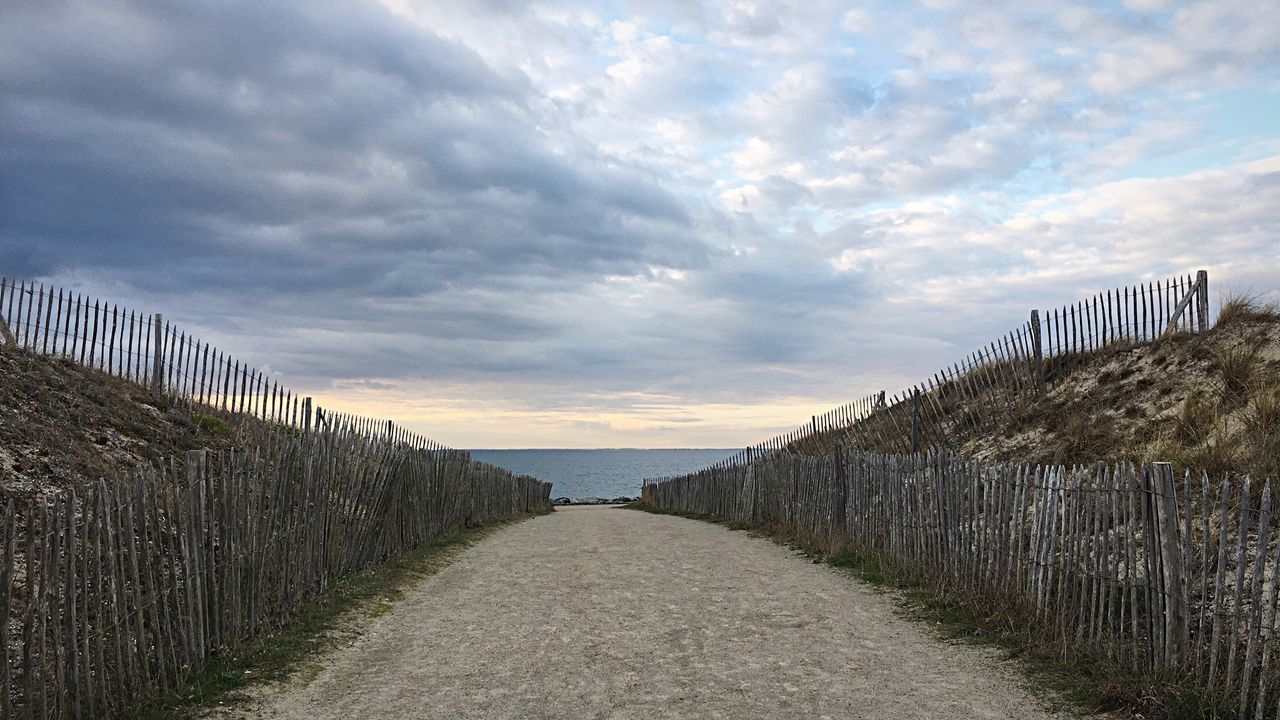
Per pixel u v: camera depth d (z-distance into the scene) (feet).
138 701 18.57
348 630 27.58
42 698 15.61
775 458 61.98
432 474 55.31
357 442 38.14
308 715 19.31
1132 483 20.77
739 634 27.14
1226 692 17.37
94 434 38.09
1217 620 17.87
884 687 21.18
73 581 16.63
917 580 34.14
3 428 33.19
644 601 32.78
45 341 45.19
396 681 22.09
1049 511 24.72
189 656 21.01
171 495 21.06
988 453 47.73
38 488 29.68
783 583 36.63
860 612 30.25
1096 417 42.57
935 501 33.65
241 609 24.36
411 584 36.70
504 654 24.81
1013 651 23.70
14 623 20.17
